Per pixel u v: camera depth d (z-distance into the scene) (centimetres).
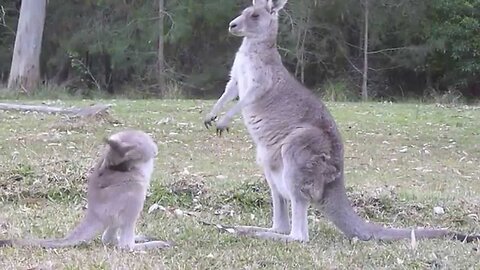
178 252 588
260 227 698
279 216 671
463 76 2748
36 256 558
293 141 638
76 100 2127
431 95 2653
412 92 2808
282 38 2653
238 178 883
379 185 880
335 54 2762
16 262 541
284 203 670
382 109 1908
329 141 646
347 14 2691
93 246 591
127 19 2723
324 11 2678
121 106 1747
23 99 2220
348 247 619
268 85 672
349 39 2788
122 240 588
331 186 644
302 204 637
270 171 663
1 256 555
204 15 2638
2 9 2717
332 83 2677
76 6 2767
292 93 669
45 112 1513
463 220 755
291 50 2648
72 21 2773
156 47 2692
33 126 1319
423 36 2723
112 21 2733
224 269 545
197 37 2761
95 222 588
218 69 2739
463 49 2673
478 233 691
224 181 850
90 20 2734
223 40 2745
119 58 2666
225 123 674
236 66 699
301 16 2641
